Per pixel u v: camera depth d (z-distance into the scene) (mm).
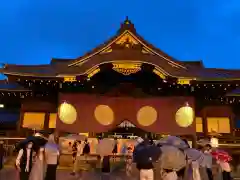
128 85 20672
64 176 14945
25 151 9516
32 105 22000
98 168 17375
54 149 10328
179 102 20484
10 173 15148
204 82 20047
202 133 21328
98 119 20094
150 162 8430
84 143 17547
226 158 12719
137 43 20938
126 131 25375
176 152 8547
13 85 23703
